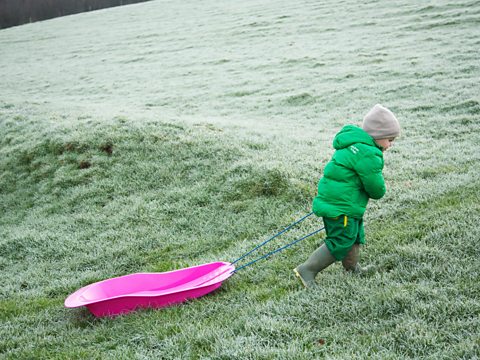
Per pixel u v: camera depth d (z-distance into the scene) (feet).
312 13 99.60
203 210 21.45
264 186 21.79
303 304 12.17
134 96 60.80
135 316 13.39
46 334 13.67
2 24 236.22
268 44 81.00
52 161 29.40
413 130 31.45
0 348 13.11
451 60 50.65
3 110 42.42
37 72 90.33
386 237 15.53
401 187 20.53
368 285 12.51
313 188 21.17
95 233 21.33
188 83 63.82
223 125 32.71
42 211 24.93
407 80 46.24
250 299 13.25
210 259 17.25
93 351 11.73
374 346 9.82
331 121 38.22
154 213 21.88
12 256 20.68
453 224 14.97
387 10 87.76
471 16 69.51
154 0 201.77
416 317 10.56
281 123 39.22
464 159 23.24
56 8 256.93
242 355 10.13
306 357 9.69
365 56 60.90
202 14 132.05
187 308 13.42
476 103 34.45
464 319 10.21
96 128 31.04
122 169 26.40
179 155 26.35
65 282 17.47
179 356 10.61
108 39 117.19
